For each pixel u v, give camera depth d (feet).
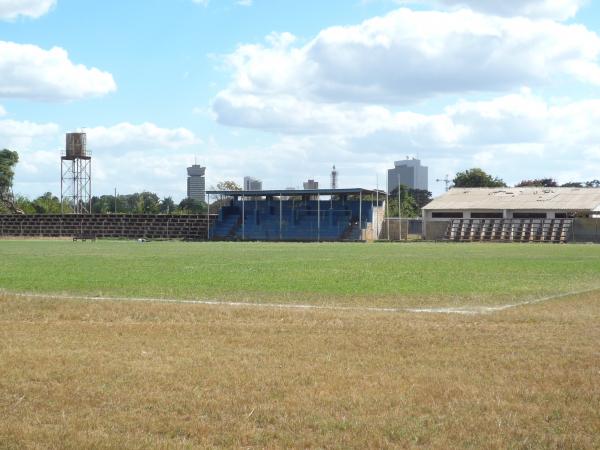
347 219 331.57
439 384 34.17
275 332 49.34
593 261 139.23
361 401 31.27
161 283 89.20
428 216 325.62
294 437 26.86
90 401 31.40
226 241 303.07
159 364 38.47
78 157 391.45
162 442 26.32
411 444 26.13
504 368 37.63
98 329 50.93
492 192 340.59
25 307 63.26
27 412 29.86
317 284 87.71
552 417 29.01
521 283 89.45
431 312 60.75
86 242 279.49
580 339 46.16
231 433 27.25
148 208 542.16
